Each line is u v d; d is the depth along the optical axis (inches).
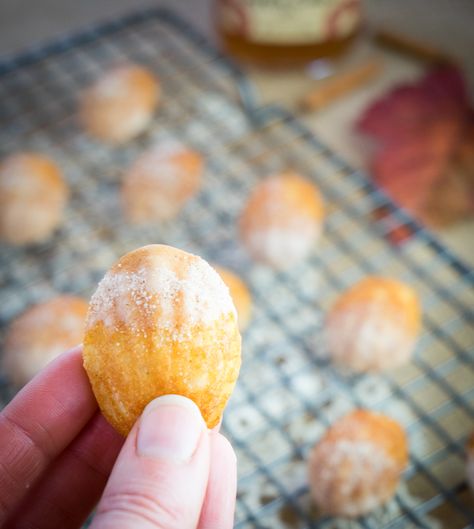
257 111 17.0
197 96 18.2
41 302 14.3
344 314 12.5
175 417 7.5
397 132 16.8
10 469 9.3
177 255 8.2
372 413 11.7
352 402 12.8
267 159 16.7
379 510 11.7
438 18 19.7
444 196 15.8
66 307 12.7
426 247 15.1
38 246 15.3
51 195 14.7
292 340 13.5
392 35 18.8
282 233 13.6
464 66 18.5
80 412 9.4
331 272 14.8
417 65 18.7
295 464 12.1
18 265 15.0
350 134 17.3
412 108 17.1
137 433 7.5
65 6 20.3
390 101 17.2
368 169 16.5
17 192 14.3
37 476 9.6
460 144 16.4
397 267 14.9
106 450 10.0
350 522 11.5
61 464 9.9
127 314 7.8
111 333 7.8
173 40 19.6
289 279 14.5
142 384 7.7
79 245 15.3
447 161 16.2
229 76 18.6
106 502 7.4
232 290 13.0
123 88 16.2
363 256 15.0
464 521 11.6
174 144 15.9
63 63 19.1
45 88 18.4
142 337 7.7
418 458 12.3
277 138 17.2
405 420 12.7
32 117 17.8
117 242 15.3
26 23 20.0
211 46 17.4
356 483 10.9
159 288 7.9
